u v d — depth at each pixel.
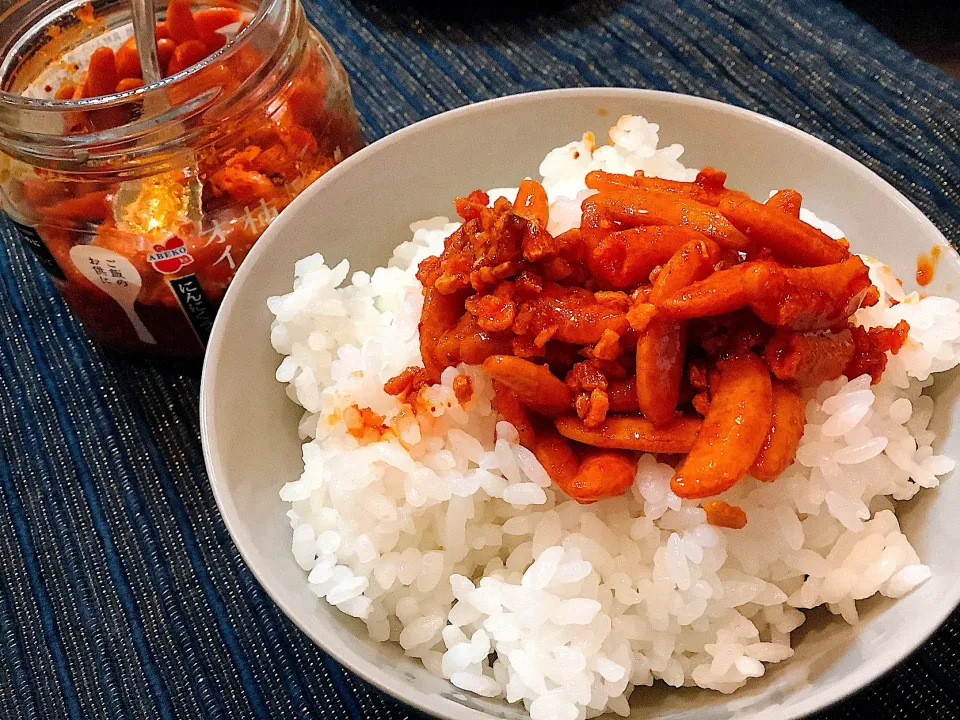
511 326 0.17
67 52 0.23
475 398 0.18
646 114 0.21
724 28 0.28
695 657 0.17
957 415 0.17
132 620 0.20
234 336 0.18
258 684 0.19
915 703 0.18
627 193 0.18
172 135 0.19
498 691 0.16
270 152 0.21
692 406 0.17
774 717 0.14
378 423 0.18
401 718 0.18
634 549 0.17
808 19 0.28
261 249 0.19
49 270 0.21
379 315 0.20
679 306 0.16
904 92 0.26
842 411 0.17
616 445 0.17
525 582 0.16
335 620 0.16
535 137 0.21
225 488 0.16
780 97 0.26
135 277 0.20
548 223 0.19
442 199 0.22
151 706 0.19
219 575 0.20
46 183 0.20
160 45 0.22
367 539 0.17
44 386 0.23
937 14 0.31
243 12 0.23
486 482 0.17
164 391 0.23
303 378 0.19
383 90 0.28
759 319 0.17
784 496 0.17
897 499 0.18
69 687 0.19
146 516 0.21
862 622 0.16
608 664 0.16
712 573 0.17
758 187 0.21
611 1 0.30
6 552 0.21
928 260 0.18
